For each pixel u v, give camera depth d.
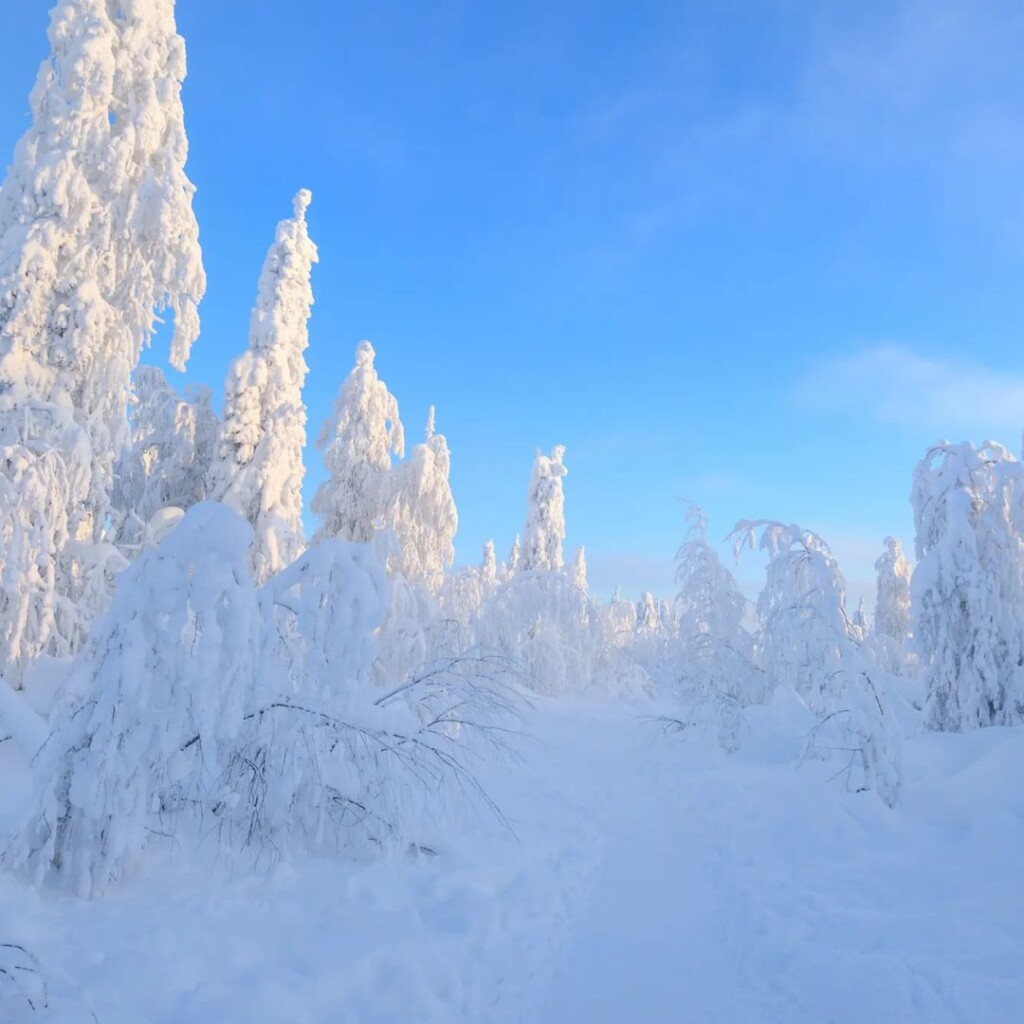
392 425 26.91
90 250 11.66
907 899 6.59
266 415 20.55
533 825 9.02
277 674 6.43
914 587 15.26
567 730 17.80
